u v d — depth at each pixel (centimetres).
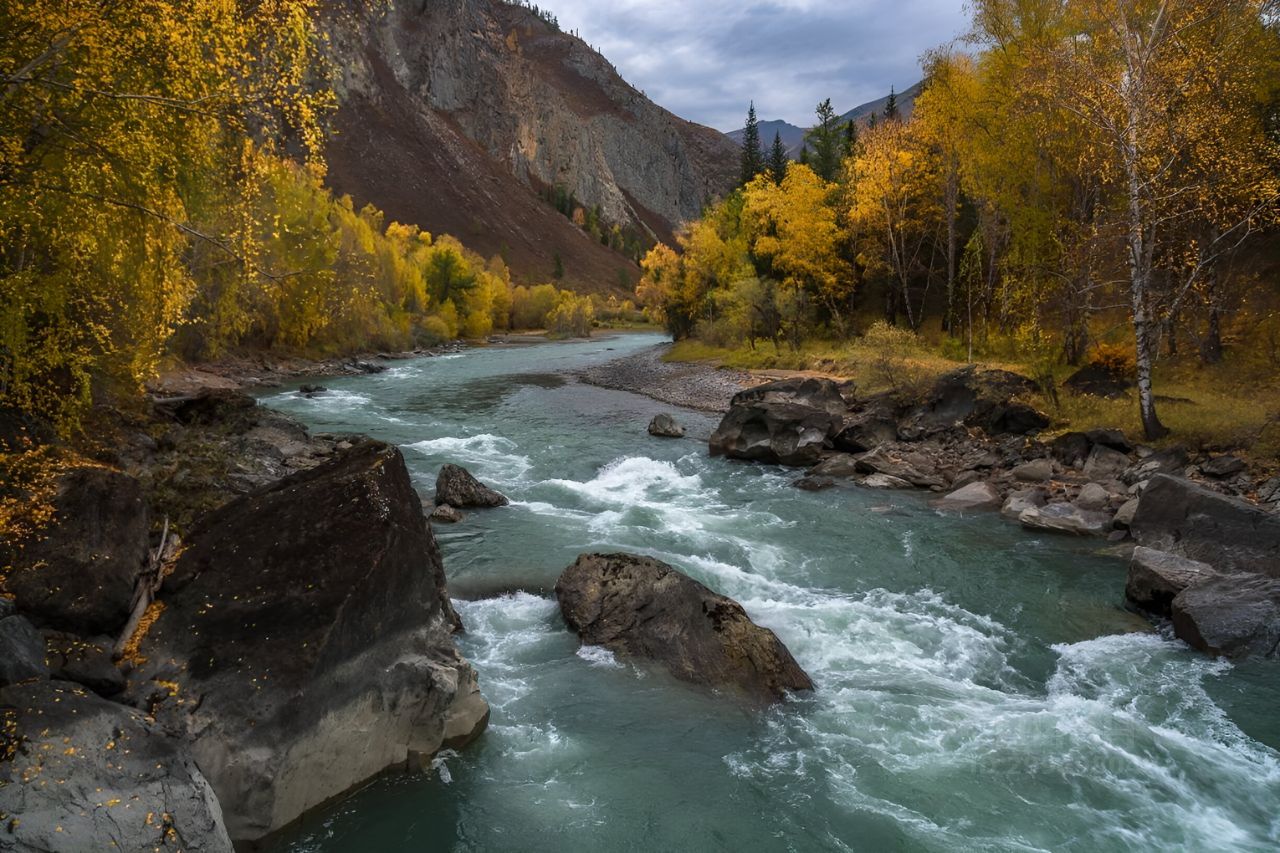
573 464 2489
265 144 1015
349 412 3509
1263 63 2356
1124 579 1463
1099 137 2347
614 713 936
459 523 1727
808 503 2044
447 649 868
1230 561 1360
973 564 1553
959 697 1009
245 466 1548
